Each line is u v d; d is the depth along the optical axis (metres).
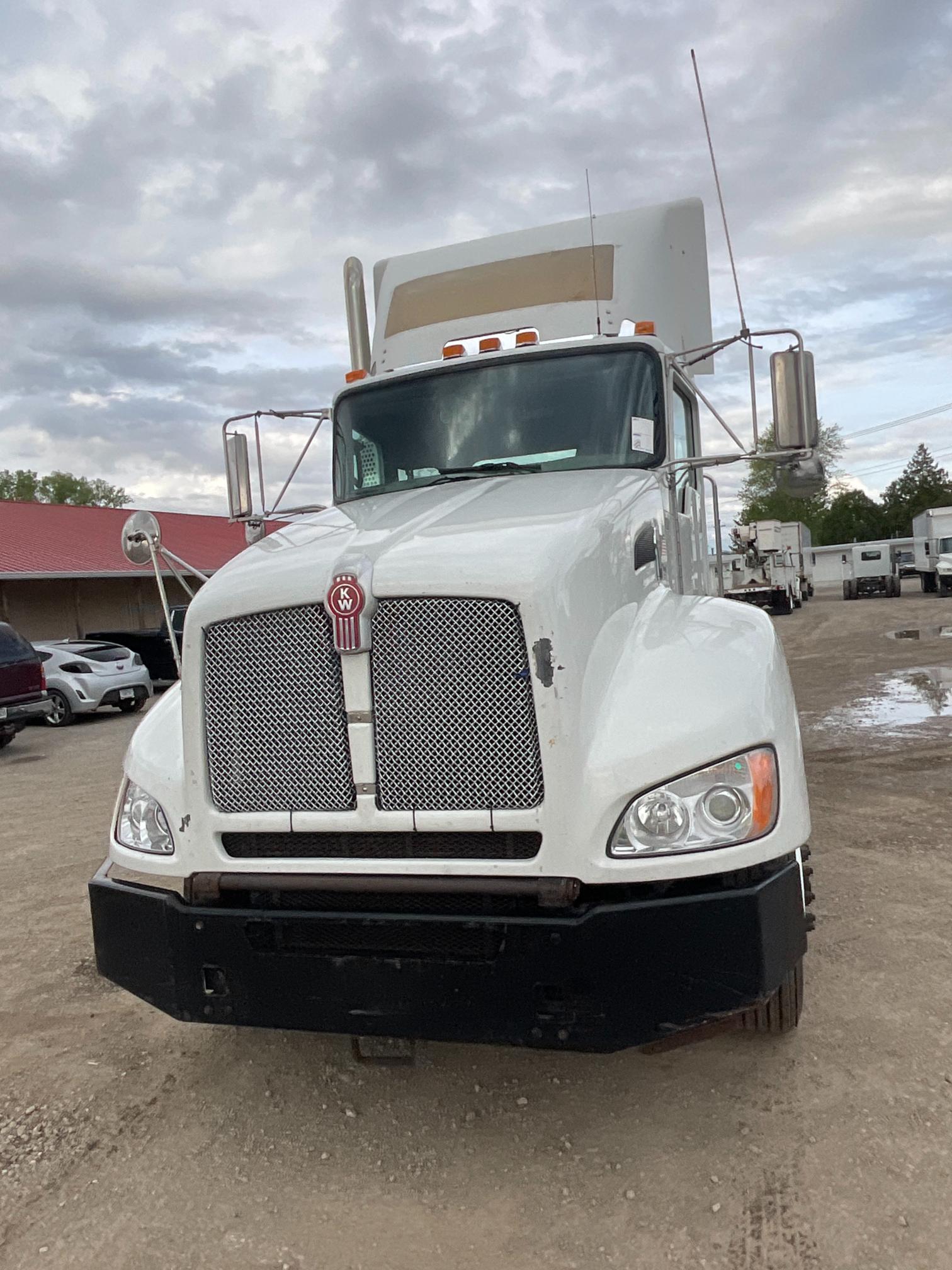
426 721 2.75
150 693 16.50
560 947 2.60
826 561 57.78
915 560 41.75
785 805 2.71
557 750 2.64
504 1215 2.71
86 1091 3.49
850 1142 2.90
